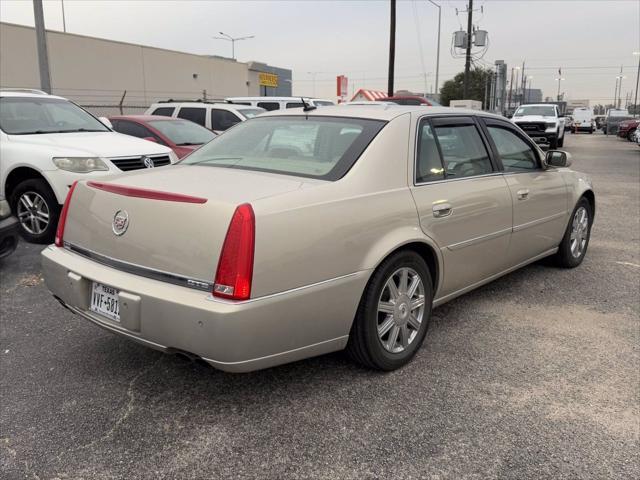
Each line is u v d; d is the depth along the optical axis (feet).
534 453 8.87
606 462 8.68
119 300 9.41
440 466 8.55
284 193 9.43
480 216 13.17
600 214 29.25
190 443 9.05
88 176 20.77
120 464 8.53
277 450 8.89
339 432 9.38
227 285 8.56
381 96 65.26
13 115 23.57
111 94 116.06
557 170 17.46
